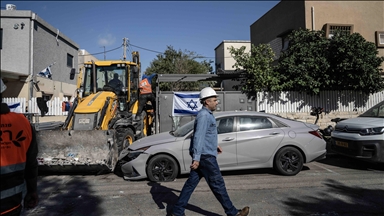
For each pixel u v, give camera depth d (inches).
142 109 394.6
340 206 182.2
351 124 286.2
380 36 557.6
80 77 360.5
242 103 460.1
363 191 211.3
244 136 249.3
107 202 194.9
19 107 550.6
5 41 626.2
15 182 90.6
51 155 260.1
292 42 481.1
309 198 197.5
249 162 250.1
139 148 245.1
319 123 474.6
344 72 434.9
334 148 302.5
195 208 181.5
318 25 541.3
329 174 261.7
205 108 157.6
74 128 282.7
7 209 88.0
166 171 241.0
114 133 266.2
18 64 625.6
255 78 446.9
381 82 451.2
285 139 253.6
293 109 470.9
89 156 256.5
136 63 412.5
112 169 259.0
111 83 363.3
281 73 470.9
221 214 172.1
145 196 205.8
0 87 92.7
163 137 256.2
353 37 431.5
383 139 257.1
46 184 240.5
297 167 256.1
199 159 146.2
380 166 294.2
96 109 289.4
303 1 543.8
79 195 210.2
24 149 94.2
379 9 561.0
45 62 692.1
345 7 550.6
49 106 574.6
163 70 918.4
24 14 625.0
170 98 442.9
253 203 188.7
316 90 440.1
